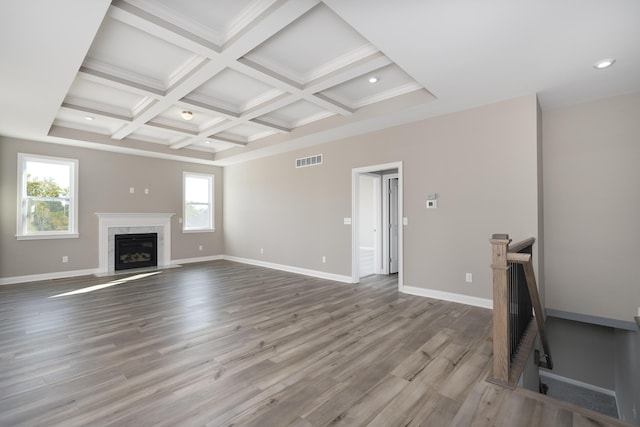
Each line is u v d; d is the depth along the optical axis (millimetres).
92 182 6359
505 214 3867
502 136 3889
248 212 7668
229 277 6000
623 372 3770
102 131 5910
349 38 2984
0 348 2816
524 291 3191
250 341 2977
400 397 2068
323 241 5961
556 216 4020
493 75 3217
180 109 4902
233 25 2748
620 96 3652
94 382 2244
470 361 2574
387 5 2180
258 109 4484
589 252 3811
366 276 6180
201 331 3234
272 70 3459
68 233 6047
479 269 4082
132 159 6922
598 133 3771
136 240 6973
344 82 3916
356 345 2885
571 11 2219
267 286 5266
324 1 2176
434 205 4461
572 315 3908
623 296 3613
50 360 2586
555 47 2693
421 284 4629
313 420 1832
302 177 6348
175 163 7609
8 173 5457
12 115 4375
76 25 2395
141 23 2523
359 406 1970
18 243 5562
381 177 6465
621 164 3633
